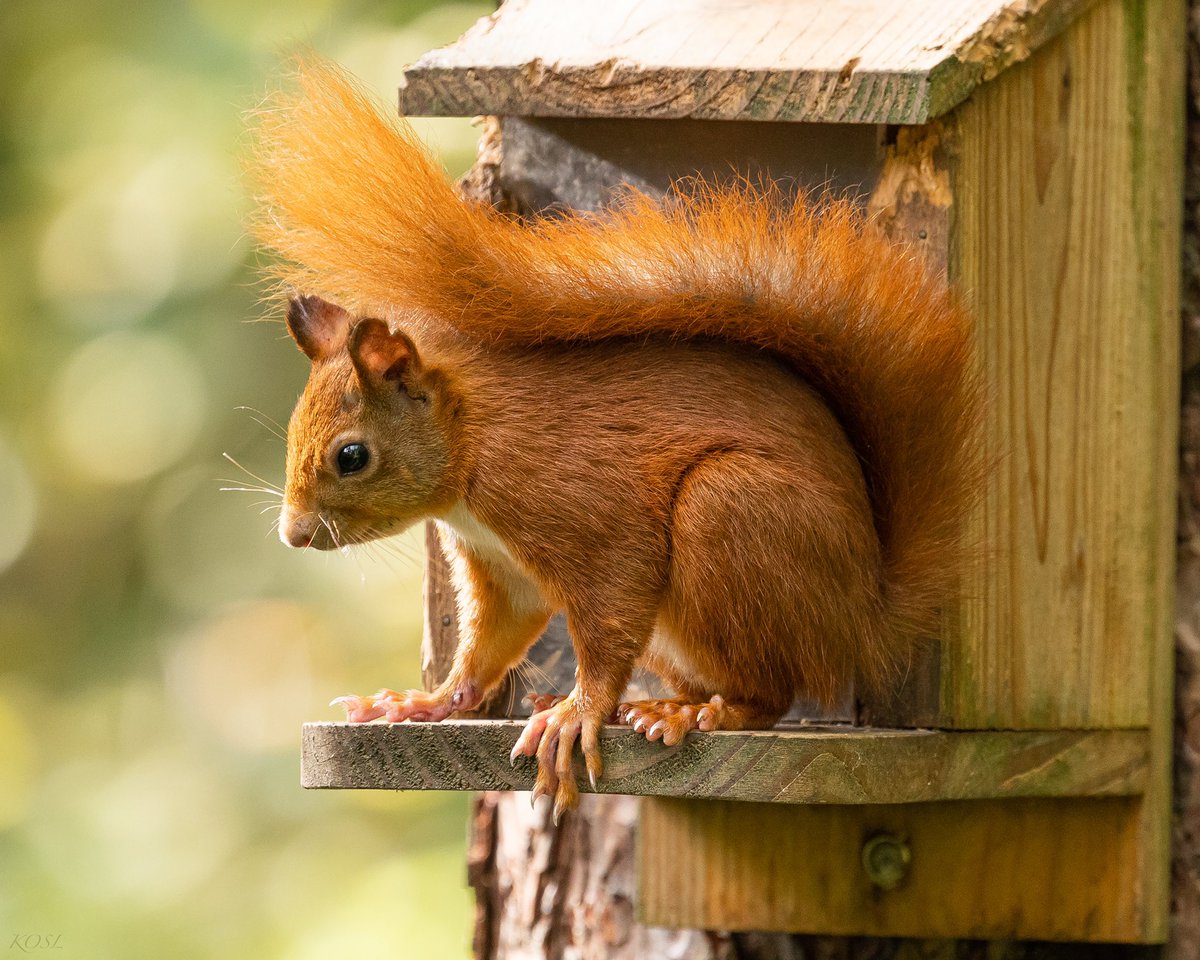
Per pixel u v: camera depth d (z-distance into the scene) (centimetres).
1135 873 522
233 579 602
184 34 604
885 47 515
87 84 616
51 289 607
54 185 608
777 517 512
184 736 595
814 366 515
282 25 588
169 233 590
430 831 577
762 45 516
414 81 518
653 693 523
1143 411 521
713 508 511
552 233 515
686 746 511
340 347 514
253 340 588
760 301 514
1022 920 522
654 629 514
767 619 512
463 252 514
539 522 512
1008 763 518
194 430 595
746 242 514
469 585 519
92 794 589
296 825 580
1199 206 523
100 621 612
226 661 599
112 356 595
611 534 512
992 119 517
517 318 514
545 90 517
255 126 517
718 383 513
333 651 597
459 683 519
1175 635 523
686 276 514
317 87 516
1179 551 524
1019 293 518
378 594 600
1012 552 519
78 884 576
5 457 634
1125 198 520
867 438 516
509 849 536
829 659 513
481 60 518
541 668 523
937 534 516
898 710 518
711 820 523
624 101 516
